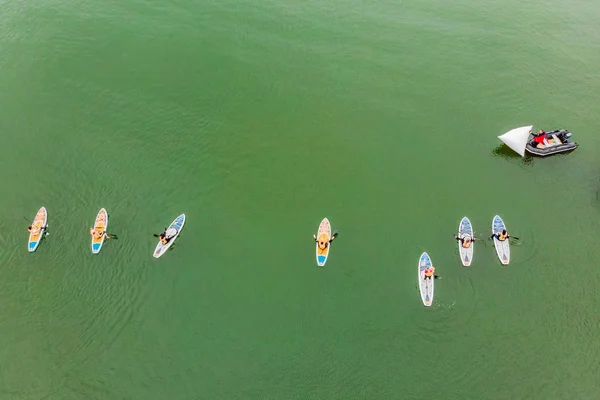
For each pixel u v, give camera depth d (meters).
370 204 43.50
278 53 57.53
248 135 49.09
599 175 45.19
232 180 45.41
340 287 38.38
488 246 40.34
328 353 35.31
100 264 39.16
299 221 42.38
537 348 35.44
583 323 36.47
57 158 46.59
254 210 43.19
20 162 46.22
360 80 54.84
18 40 57.78
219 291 38.22
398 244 40.72
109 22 60.16
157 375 34.50
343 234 41.38
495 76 55.25
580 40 59.69
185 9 62.50
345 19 62.09
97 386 34.03
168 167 46.22
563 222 42.09
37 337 35.81
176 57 56.56
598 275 38.81
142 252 39.94
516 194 44.12
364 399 33.41
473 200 43.72
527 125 49.75
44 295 37.69
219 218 42.56
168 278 38.78
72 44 57.25
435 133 49.50
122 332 36.22
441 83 54.56
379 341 35.81
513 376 34.34
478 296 37.69
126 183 44.75
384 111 51.62
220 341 35.88
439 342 35.75
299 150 47.91
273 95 53.03
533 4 64.88
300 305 37.56
